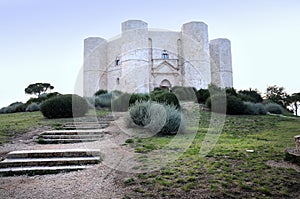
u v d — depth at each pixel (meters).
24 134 6.66
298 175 3.36
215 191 2.82
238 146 5.30
